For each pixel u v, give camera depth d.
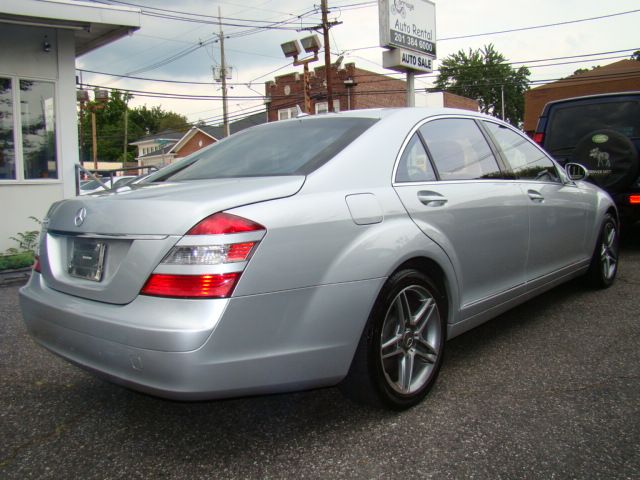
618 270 5.98
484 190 3.43
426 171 3.14
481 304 3.37
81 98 27.31
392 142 3.01
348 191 2.64
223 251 2.16
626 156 6.18
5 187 8.18
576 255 4.62
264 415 2.90
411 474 2.30
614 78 12.80
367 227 2.62
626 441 2.53
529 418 2.76
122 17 8.48
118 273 2.33
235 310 2.16
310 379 2.42
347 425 2.75
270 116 35.69
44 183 8.53
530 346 3.81
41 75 8.44
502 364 3.50
